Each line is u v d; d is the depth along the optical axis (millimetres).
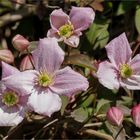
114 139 451
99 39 522
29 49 449
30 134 508
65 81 412
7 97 420
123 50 424
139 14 513
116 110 418
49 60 416
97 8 504
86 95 465
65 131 510
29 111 439
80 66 466
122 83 420
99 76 409
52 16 436
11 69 407
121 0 540
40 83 415
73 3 514
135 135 493
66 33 439
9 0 535
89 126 491
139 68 425
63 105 430
